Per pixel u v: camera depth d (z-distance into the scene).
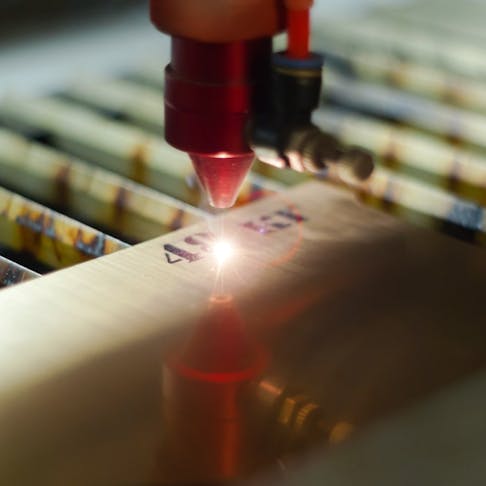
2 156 1.50
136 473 0.82
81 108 1.73
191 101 0.92
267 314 1.08
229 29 0.88
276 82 0.90
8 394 0.93
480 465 0.82
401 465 0.82
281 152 0.90
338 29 2.12
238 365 0.98
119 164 1.54
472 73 1.93
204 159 0.97
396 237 1.26
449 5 2.37
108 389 0.94
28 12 2.13
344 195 1.37
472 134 1.62
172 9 0.88
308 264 1.19
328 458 0.84
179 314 1.07
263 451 0.85
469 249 1.23
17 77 1.81
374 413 0.91
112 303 1.09
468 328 1.06
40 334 1.02
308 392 0.94
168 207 1.36
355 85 1.81
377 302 1.11
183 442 0.86
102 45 2.00
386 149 1.56
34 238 1.32
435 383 0.96
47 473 0.82
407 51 2.02
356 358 1.00
